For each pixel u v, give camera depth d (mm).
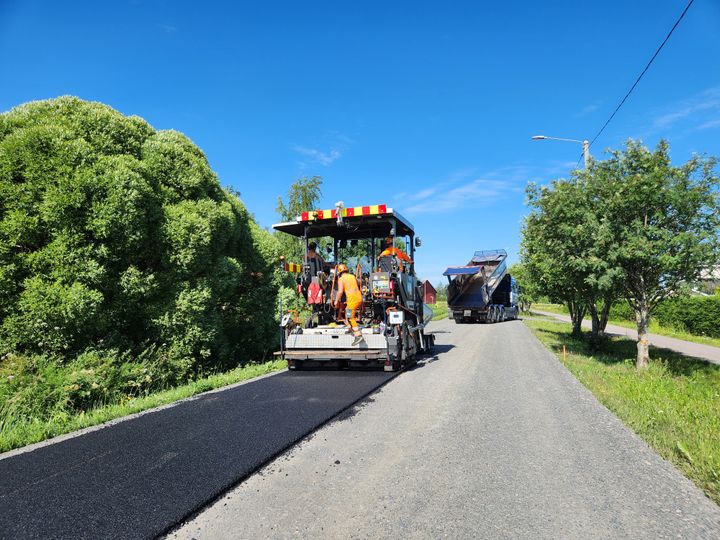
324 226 9250
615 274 9273
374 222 9039
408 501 3172
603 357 12578
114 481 3445
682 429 5039
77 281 7441
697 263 8906
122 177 7910
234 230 11031
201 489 3281
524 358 11188
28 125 7992
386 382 7680
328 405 5867
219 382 7492
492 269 28234
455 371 8977
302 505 3115
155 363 8406
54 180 7496
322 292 8969
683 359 12484
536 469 3775
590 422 5238
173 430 4773
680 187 8930
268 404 5938
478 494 3285
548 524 2832
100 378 6953
